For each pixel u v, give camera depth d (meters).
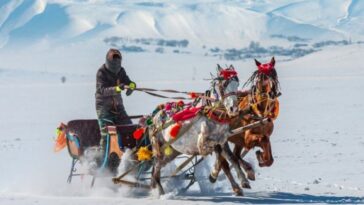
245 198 20.11
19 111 72.50
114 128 21.69
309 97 86.62
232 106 19.08
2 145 40.62
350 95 89.25
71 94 120.81
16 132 49.41
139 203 18.88
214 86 19.44
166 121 20.33
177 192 21.97
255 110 20.88
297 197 20.67
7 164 31.42
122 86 21.64
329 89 108.62
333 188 23.14
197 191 22.42
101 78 22.41
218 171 20.50
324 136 41.50
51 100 97.00
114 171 22.11
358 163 29.67
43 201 19.33
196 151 20.02
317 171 27.61
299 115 58.78
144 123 21.70
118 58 22.42
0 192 22.66
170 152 20.59
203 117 19.42
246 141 21.09
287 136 41.97
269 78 20.78
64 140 23.09
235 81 19.25
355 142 37.84
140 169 21.67
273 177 26.09
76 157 22.77
